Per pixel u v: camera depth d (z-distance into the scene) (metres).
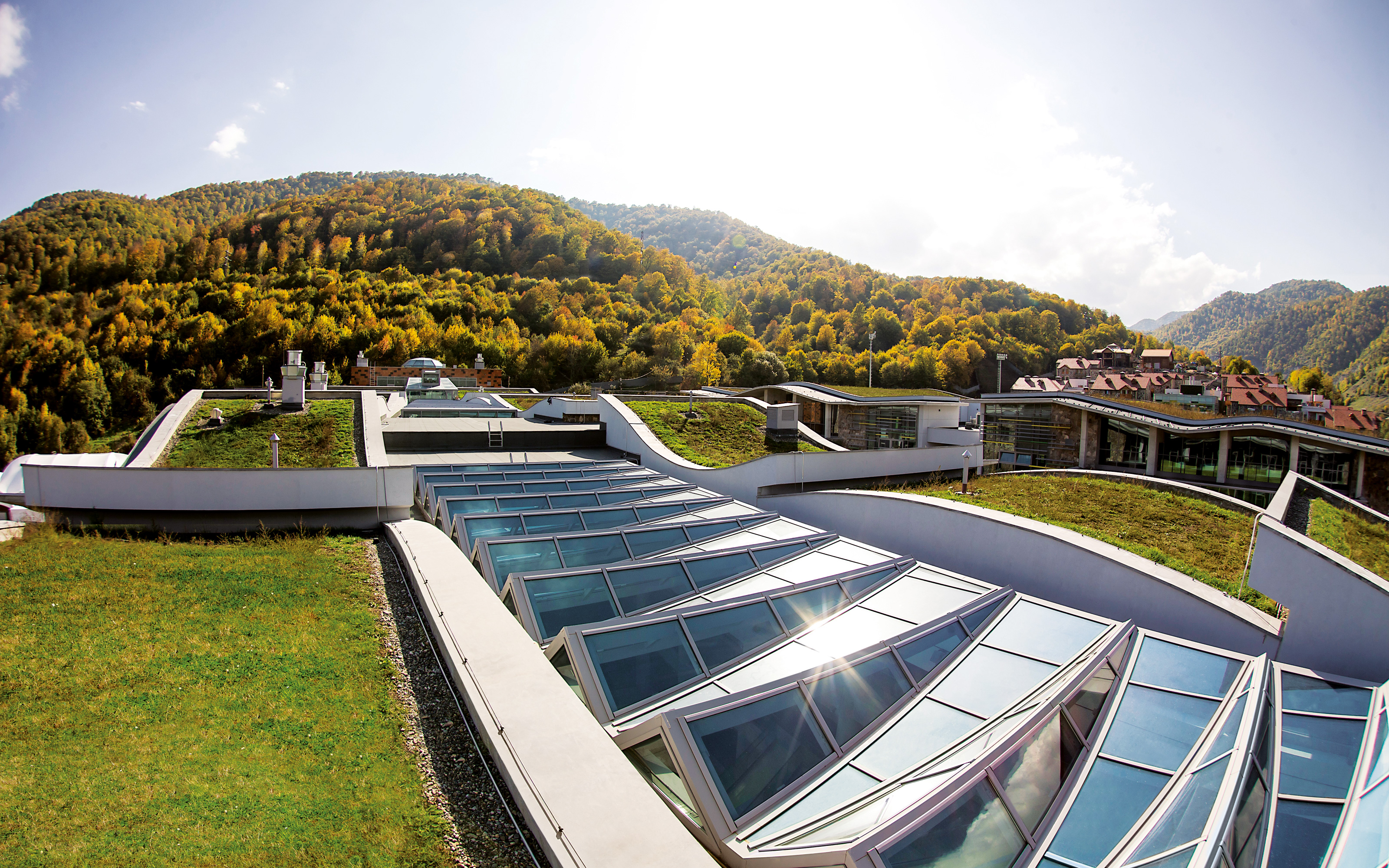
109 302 139.62
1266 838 6.72
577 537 15.32
